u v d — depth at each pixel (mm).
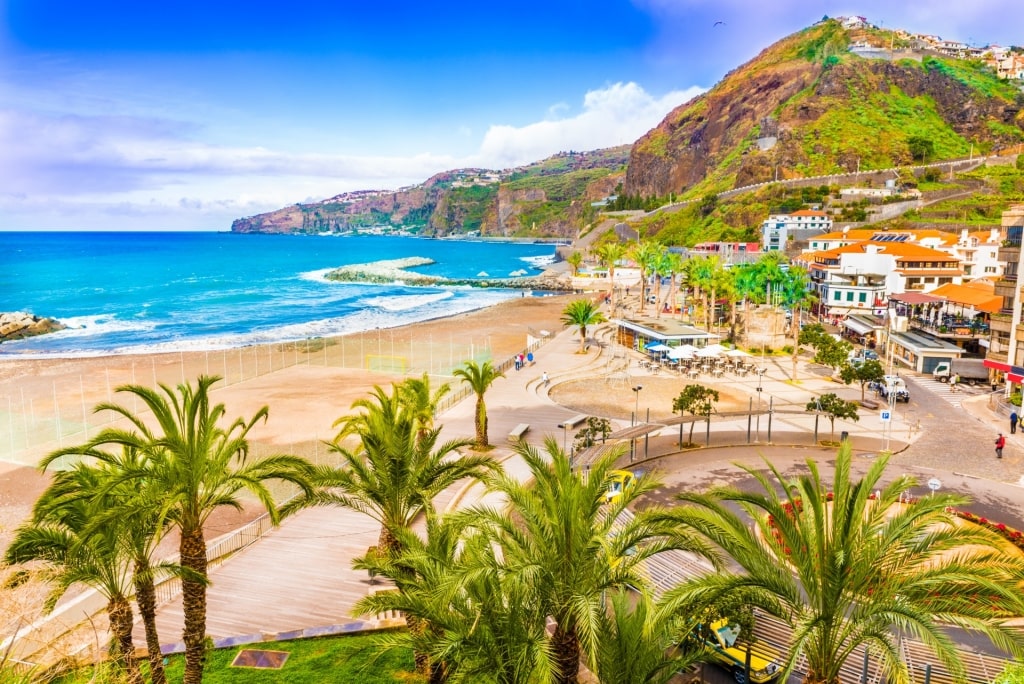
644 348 81062
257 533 32062
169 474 18594
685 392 46688
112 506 17797
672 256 134375
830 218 170250
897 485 17719
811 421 52125
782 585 15570
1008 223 59188
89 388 68562
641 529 17047
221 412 20000
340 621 24906
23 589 18547
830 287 101188
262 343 96625
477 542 17625
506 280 195875
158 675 18562
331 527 32969
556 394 62281
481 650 15070
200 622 18984
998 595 15062
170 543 31844
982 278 104188
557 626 16484
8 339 102000
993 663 21766
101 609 24781
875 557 15695
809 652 15742
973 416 53344
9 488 41312
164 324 116938
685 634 17156
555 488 17094
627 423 51625
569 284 183250
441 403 57094
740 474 40469
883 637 14633
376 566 18312
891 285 98250
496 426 50938
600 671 15648
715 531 16547
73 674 16891
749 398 59844
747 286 86312
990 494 37344
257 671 21688
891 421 51938
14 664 16453
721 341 89188
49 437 52094
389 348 91812
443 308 140875
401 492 22562
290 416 56844
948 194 177625
